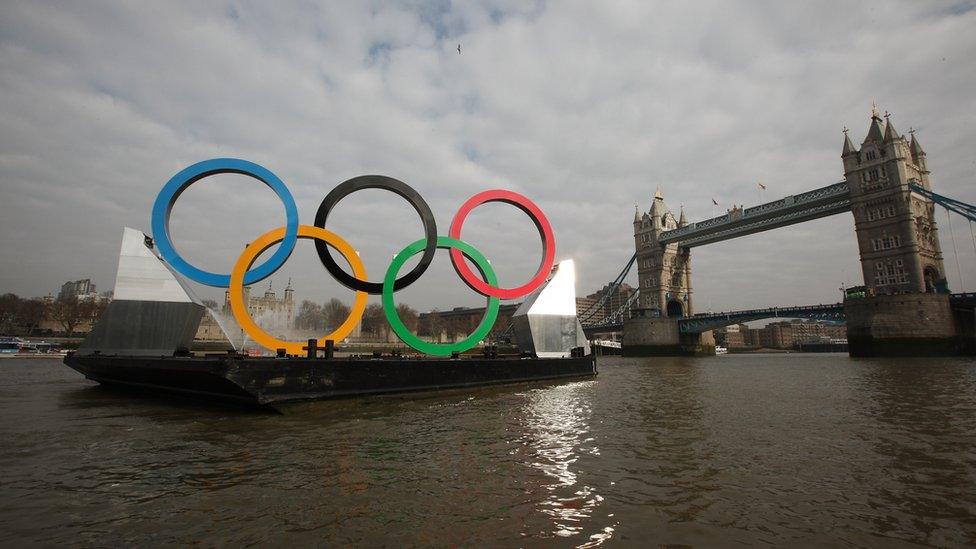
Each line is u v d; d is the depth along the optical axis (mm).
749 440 15219
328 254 26594
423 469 11766
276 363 20203
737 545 7363
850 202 100438
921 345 74438
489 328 31125
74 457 12805
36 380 36125
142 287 27875
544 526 8117
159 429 16828
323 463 12305
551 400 25828
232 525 8156
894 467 11883
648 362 93562
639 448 14094
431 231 29094
